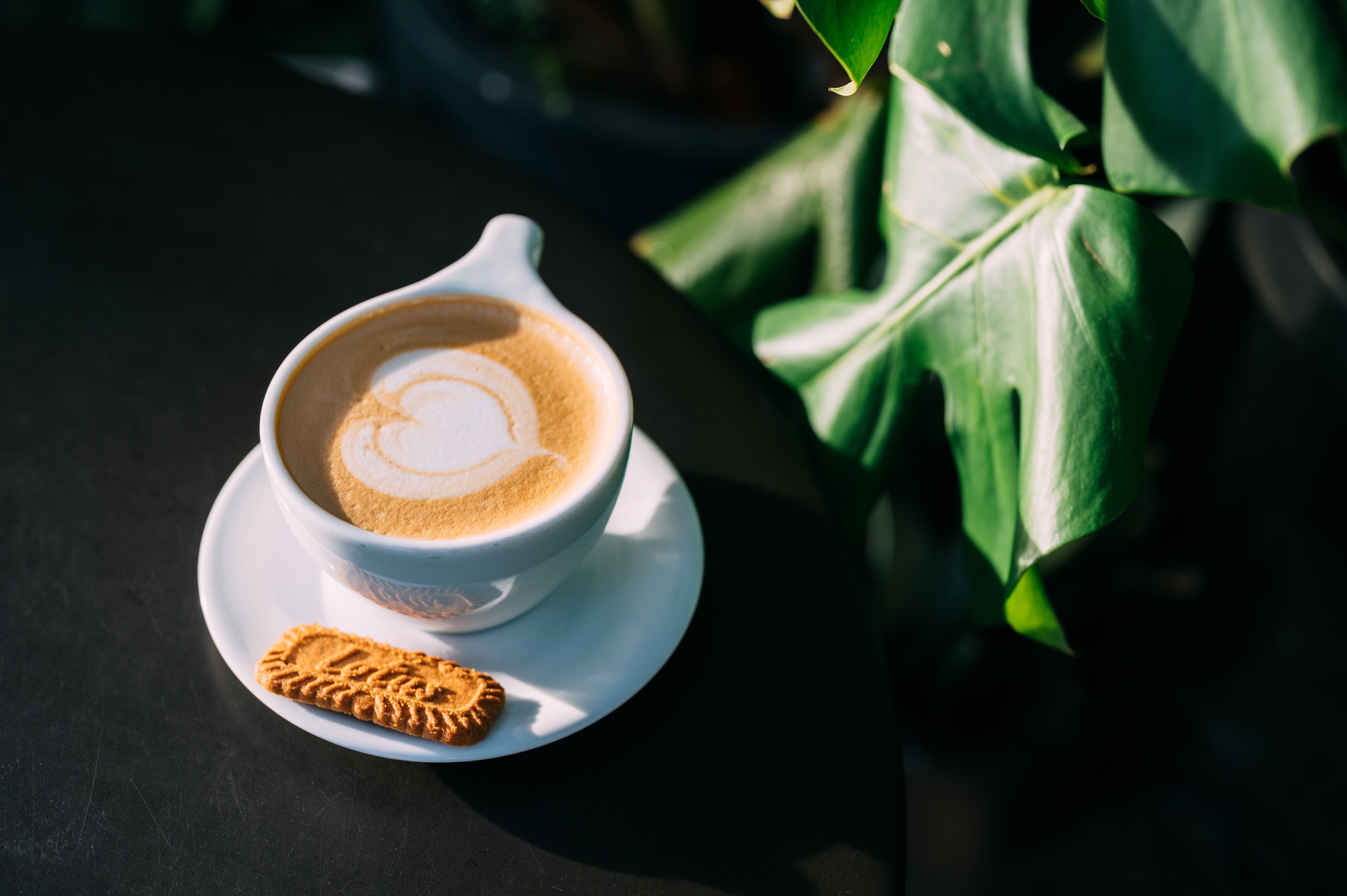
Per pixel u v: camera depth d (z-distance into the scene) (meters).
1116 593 0.83
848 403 0.56
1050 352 0.50
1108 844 0.88
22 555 0.46
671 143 1.02
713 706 0.45
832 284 0.67
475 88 1.09
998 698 0.81
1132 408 0.48
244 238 0.56
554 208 0.59
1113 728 0.86
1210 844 0.87
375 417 0.45
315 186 0.59
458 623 0.44
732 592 0.47
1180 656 0.85
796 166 0.69
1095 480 0.48
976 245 0.53
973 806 0.80
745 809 0.42
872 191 0.67
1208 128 0.46
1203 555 0.83
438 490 0.43
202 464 0.49
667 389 0.52
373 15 1.35
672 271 0.70
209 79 0.63
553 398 0.46
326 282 0.55
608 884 0.41
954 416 0.54
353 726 0.42
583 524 0.42
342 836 0.41
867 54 0.46
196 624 0.45
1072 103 0.92
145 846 0.41
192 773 0.42
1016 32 0.46
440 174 0.60
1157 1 0.47
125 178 0.58
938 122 0.55
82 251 0.55
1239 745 0.80
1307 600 0.72
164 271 0.55
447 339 0.47
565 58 1.08
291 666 0.42
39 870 0.41
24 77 0.62
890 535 0.78
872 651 0.46
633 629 0.45
